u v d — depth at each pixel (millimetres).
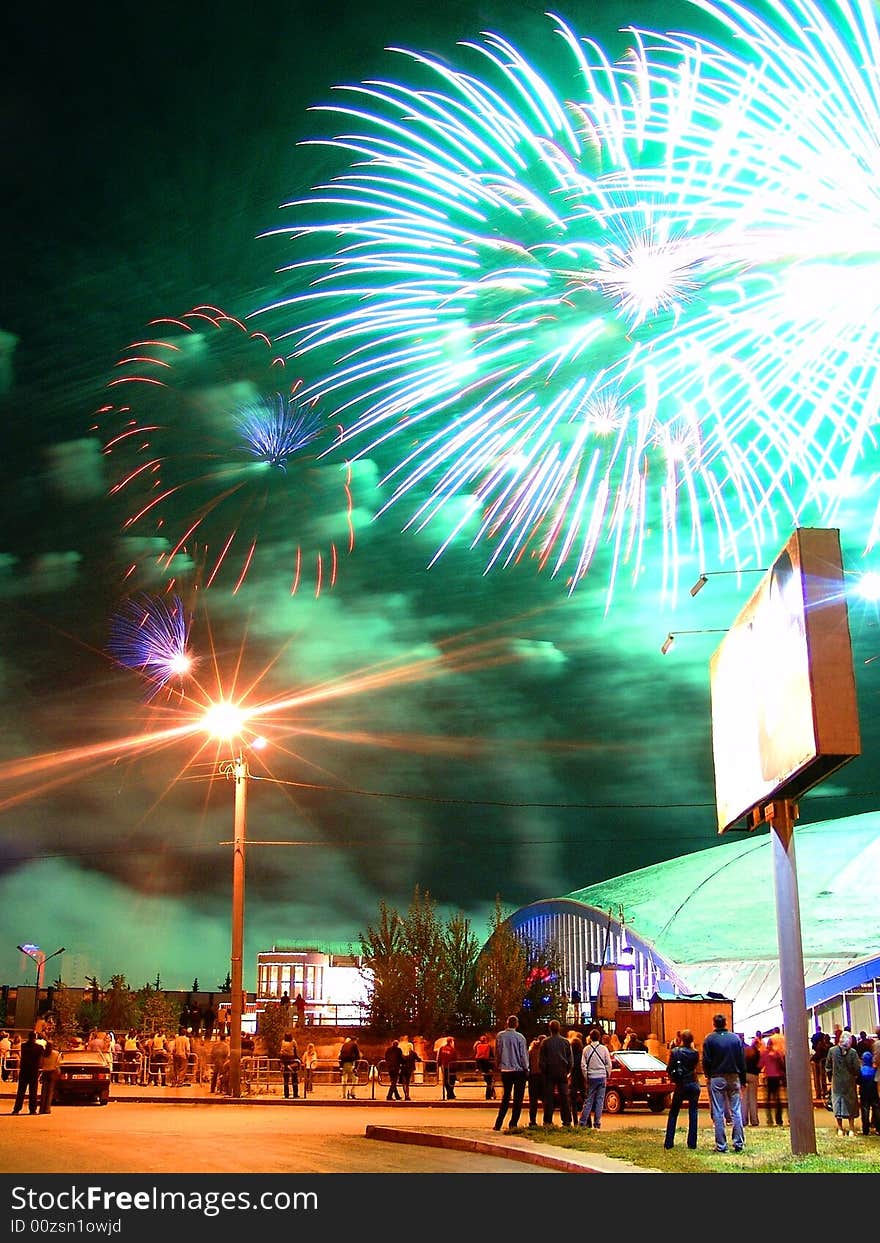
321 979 74438
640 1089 28734
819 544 15930
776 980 54844
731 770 20109
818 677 15430
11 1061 46594
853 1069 21141
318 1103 34156
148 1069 43500
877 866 58969
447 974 49062
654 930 65188
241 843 37562
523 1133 19188
